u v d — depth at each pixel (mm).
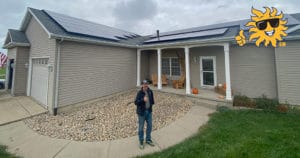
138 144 4004
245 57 8047
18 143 4148
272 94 7340
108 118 5883
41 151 3732
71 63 7023
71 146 3951
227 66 7238
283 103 6641
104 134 4613
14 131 4910
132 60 10695
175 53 11125
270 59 7391
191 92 8789
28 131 4898
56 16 8578
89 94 7809
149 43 10805
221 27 10367
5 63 11945
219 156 3182
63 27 7273
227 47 7273
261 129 4492
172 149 3631
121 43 9383
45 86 7199
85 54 7633
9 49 11086
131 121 5566
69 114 6441
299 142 3686
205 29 10992
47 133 4734
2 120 5633
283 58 6668
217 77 9109
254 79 7816
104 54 8641
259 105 6680
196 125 5172
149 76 12539
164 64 11867
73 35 7195
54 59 6449
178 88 10086
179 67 10992
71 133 4703
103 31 10312
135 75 10977
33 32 8922
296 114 5863
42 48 7719
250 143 3637
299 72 6348
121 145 3967
